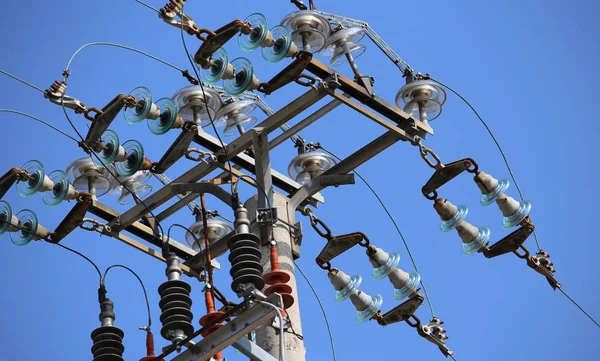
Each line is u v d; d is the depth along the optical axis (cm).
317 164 2412
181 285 1961
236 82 2197
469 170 2439
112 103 2197
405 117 2283
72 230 2273
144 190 2369
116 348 1980
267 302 1830
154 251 2362
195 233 2450
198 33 2173
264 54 2184
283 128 2394
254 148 2216
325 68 2205
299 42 2230
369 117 2236
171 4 2156
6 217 2222
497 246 2491
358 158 2319
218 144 2291
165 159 2253
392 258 2427
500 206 2472
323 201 2388
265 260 2128
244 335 1852
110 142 2227
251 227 2175
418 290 2436
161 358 1891
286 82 2195
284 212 2205
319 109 2336
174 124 2227
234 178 2234
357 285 2414
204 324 1908
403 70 2341
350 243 2395
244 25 2164
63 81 2178
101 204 2297
